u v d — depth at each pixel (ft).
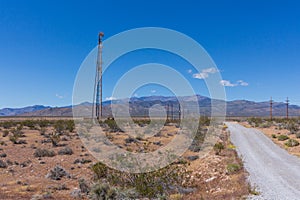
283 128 178.19
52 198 43.65
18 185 52.08
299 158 79.51
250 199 39.55
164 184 47.01
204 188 49.47
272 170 62.08
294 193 43.57
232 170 60.64
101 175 53.52
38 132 154.92
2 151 91.04
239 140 121.70
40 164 71.92
